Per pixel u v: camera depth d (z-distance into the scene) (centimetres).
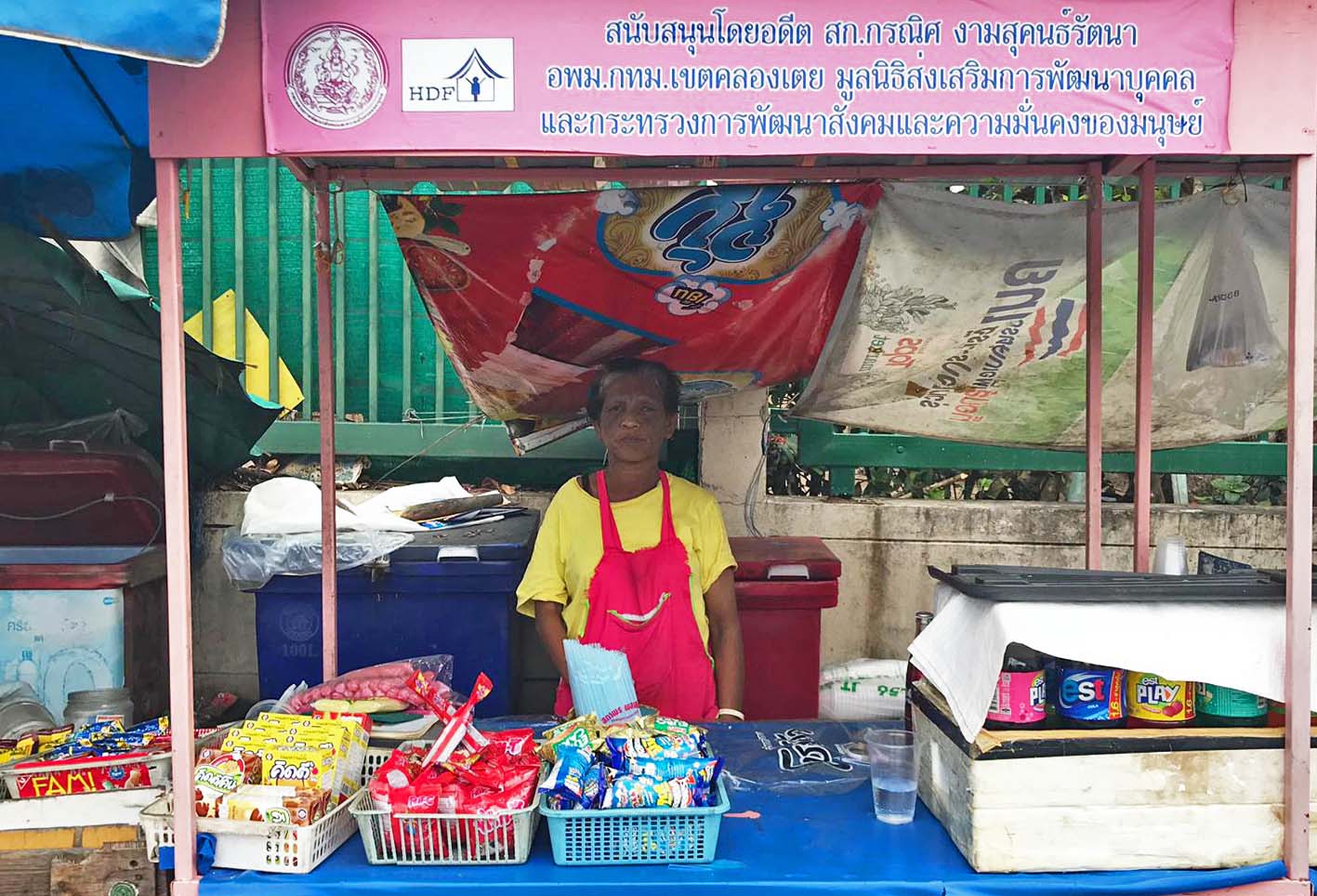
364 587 332
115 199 341
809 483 461
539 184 331
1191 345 328
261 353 448
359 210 443
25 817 208
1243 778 191
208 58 159
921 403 371
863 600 420
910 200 303
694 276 315
